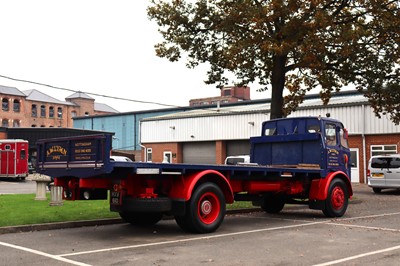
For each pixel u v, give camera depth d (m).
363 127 29.20
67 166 9.65
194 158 40.16
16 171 36.75
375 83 18.84
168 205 9.62
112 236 9.73
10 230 10.20
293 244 8.73
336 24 17.62
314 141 13.31
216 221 10.22
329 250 8.12
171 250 8.14
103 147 8.80
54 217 11.60
